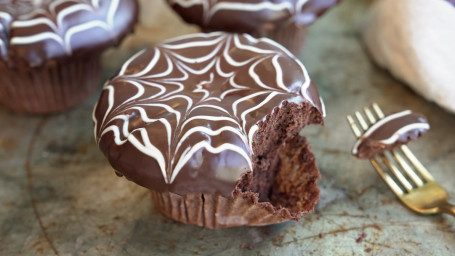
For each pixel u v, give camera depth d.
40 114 0.32
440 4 0.32
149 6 0.38
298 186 0.27
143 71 0.27
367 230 0.27
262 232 0.27
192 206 0.26
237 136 0.24
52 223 0.27
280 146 0.27
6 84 0.31
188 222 0.27
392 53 0.33
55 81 0.31
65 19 0.29
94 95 0.33
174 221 0.27
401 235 0.26
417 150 0.30
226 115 0.25
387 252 0.26
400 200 0.27
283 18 0.31
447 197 0.27
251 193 0.25
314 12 0.31
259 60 0.27
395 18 0.33
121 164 0.24
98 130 0.25
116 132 0.25
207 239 0.27
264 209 0.25
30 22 0.29
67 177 0.29
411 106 0.32
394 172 0.28
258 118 0.25
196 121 0.24
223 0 0.31
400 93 0.32
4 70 0.30
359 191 0.28
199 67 0.27
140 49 0.35
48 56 0.29
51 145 0.31
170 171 0.24
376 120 0.29
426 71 0.31
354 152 0.28
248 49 0.27
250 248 0.26
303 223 0.27
